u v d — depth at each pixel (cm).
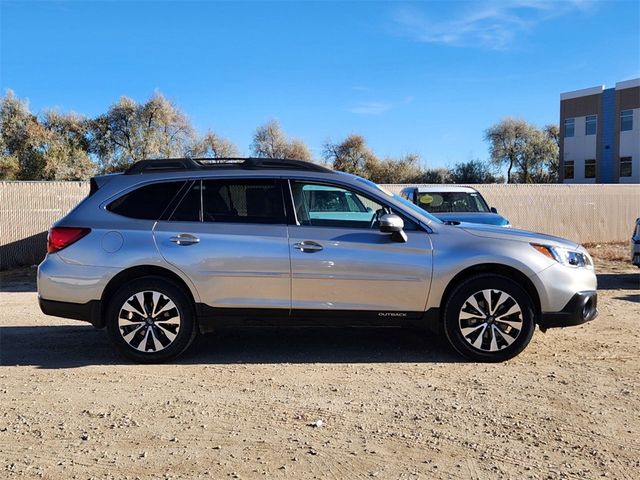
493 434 407
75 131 4847
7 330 734
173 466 362
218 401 472
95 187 600
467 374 536
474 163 5791
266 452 381
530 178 5953
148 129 4909
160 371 553
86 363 583
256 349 628
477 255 563
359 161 5434
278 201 581
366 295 568
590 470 356
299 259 563
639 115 4747
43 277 575
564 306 569
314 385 510
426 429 416
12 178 4319
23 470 357
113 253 568
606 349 619
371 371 549
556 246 580
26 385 514
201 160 611
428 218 588
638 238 1138
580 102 5209
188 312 572
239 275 566
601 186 2031
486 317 568
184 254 566
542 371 543
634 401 466
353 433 410
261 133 5375
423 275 564
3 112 4450
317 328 717
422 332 695
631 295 984
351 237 569
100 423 429
